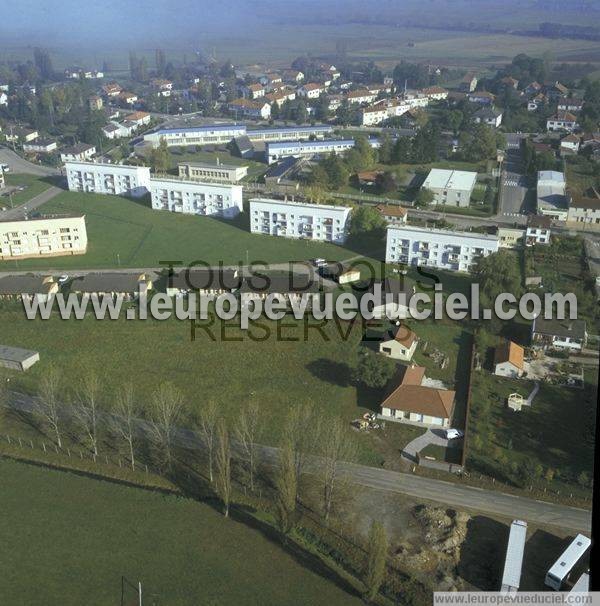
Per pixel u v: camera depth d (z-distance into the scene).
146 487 96.56
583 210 199.75
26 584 79.75
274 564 83.12
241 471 98.69
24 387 119.38
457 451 103.56
